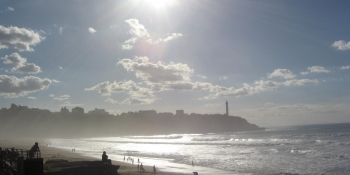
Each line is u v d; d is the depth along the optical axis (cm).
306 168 4597
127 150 9756
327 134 13300
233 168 4903
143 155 7856
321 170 4369
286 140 10700
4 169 1095
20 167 1172
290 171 4391
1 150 1140
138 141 16050
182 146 10662
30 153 2342
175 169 4919
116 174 3359
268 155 6550
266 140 11375
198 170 4788
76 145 13538
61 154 7694
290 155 6338
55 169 2934
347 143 8262
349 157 5553
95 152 8969
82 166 3133
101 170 3219
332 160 5322
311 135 13062
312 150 6981
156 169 4919
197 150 8706
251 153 7156
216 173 4434
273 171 4459
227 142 11669
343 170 4303
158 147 10731
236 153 7325
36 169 963
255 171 4528
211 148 9219
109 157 7381
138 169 4731
